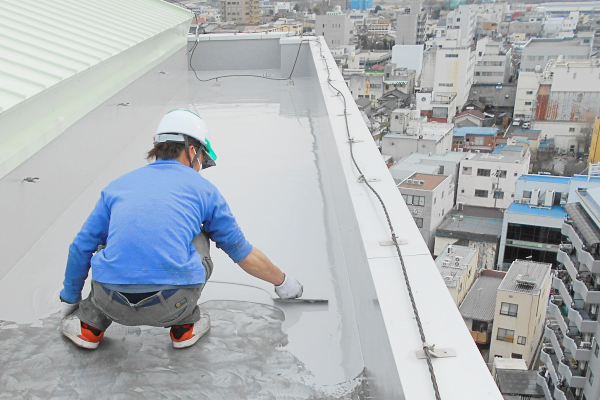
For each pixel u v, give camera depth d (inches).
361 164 91.6
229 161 134.0
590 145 1556.3
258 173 125.3
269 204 108.1
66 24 135.1
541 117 1660.9
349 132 111.3
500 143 1449.3
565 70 1594.5
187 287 53.4
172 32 208.5
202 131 63.0
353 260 73.7
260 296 76.4
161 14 213.0
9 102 74.7
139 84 150.9
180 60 222.8
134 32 157.2
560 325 454.0
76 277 60.1
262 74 247.9
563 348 455.8
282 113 181.0
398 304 48.4
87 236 56.8
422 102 1753.2
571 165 1544.0
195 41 252.8
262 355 62.6
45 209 89.9
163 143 61.6
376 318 50.9
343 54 2431.1
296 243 92.0
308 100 199.5
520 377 505.4
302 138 152.5
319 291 76.8
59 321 67.9
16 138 80.6
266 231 96.8
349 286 78.0
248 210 105.8
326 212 104.0
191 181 58.1
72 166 101.5
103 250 53.4
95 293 53.9
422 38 3718.0
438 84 1984.5
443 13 5098.4
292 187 116.3
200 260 55.3
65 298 62.4
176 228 53.3
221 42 254.5
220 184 119.0
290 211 104.4
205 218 58.7
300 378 58.7
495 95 2116.1
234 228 60.9
